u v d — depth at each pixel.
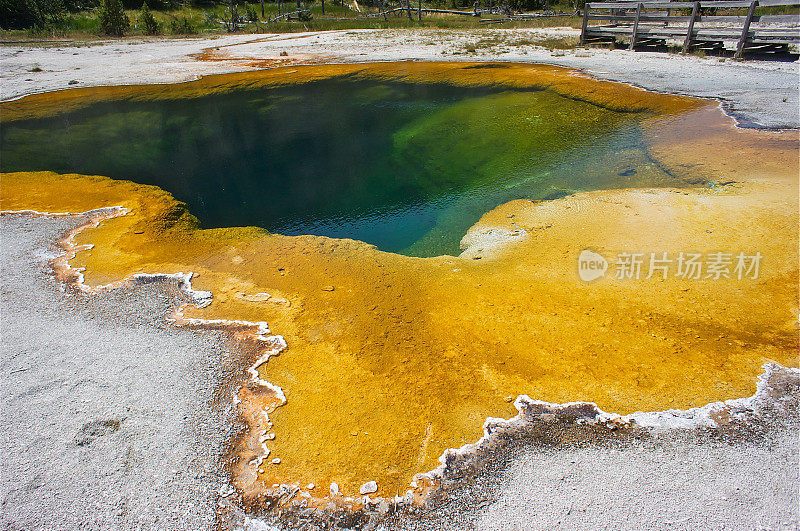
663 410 3.05
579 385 3.28
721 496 2.52
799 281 4.07
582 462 2.76
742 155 6.52
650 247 4.75
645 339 3.63
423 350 3.66
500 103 10.17
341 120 10.16
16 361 3.59
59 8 21.59
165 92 12.02
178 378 3.44
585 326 3.81
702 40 12.06
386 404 3.21
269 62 14.64
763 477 2.60
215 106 11.17
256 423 3.10
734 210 5.23
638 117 8.55
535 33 17.39
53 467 2.82
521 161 7.55
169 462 2.85
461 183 7.07
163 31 21.53
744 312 3.81
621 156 7.22
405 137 9.09
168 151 8.69
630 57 12.52
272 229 6.02
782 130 7.16
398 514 2.55
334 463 2.83
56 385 3.38
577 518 2.46
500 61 13.19
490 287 4.39
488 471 2.75
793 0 10.50
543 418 3.05
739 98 8.66
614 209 5.60
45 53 15.88
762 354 3.41
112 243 5.32
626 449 2.81
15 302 4.27
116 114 10.61
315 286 4.51
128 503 2.63
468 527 2.47
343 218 6.29
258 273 4.76
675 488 2.58
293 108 10.99
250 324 3.99
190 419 3.12
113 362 3.58
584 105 9.48
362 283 4.54
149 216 5.98
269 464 2.84
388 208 6.51
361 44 16.80
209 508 2.61
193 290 4.46
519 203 6.17
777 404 3.03
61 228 5.64
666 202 5.61
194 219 6.13
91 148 8.70
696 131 7.53
